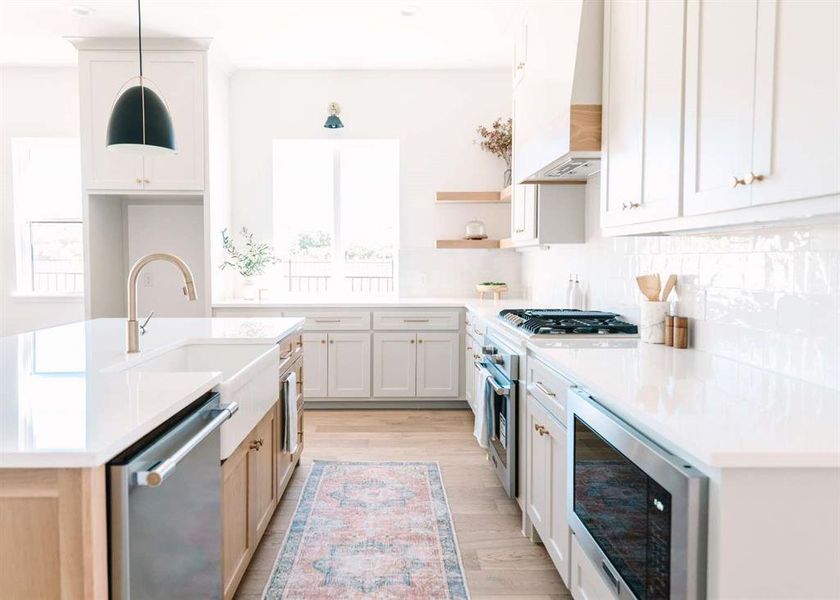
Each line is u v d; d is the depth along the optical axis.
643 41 1.94
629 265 2.86
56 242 5.25
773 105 1.26
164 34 4.29
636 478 1.35
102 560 1.14
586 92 2.37
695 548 1.10
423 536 2.68
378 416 4.71
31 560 1.11
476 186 5.29
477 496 3.13
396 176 5.39
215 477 1.73
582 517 1.77
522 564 2.45
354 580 2.32
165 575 1.36
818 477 1.07
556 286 4.17
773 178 1.27
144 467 1.24
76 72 5.11
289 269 5.38
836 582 1.08
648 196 1.91
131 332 2.21
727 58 1.45
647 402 1.40
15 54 4.75
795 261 1.69
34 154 5.20
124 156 4.47
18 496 1.10
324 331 4.79
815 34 1.13
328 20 4.04
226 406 1.76
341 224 5.41
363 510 2.95
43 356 2.12
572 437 1.85
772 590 1.08
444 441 4.08
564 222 3.47
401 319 4.81
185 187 4.51
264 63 5.00
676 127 1.71
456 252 5.31
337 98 5.22
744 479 1.06
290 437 2.87
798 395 1.47
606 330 2.56
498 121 5.25
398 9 3.86
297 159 5.36
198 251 5.04
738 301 1.96
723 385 1.58
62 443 1.11
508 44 4.52
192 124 4.46
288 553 2.53
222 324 3.17
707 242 2.15
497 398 3.04
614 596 1.51
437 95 5.25
